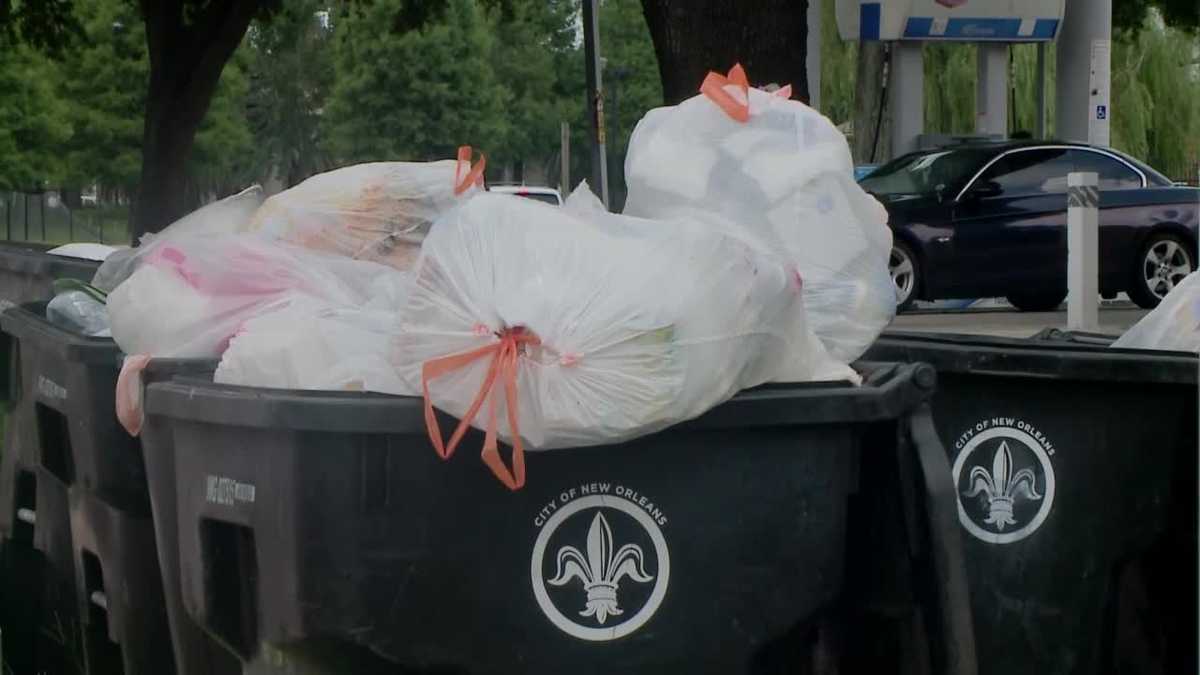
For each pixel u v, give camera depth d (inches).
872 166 729.0
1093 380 148.1
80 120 2047.2
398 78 2026.3
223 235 155.7
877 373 128.9
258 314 143.6
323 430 117.7
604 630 120.7
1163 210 645.9
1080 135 797.9
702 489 120.8
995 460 150.7
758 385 122.0
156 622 161.6
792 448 121.8
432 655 120.0
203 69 1068.5
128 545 161.8
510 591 119.9
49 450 182.1
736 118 155.0
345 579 119.3
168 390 127.6
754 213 150.0
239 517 123.0
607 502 120.0
